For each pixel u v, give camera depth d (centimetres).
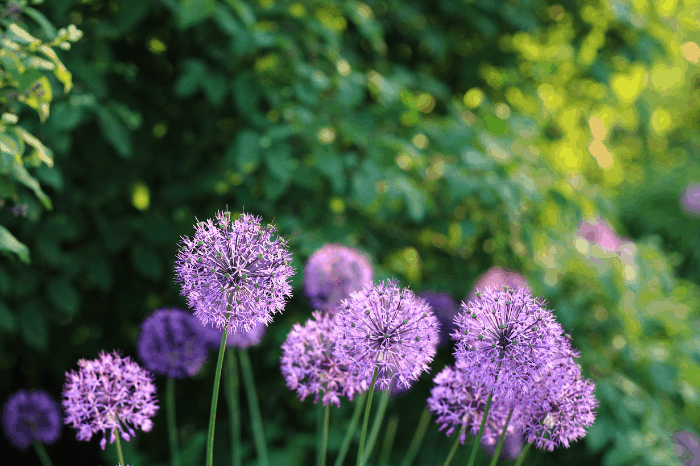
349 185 304
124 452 293
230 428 328
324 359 136
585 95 432
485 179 296
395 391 212
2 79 162
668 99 828
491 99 416
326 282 190
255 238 110
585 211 357
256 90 280
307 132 277
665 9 405
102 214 307
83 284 339
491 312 110
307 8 305
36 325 276
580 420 118
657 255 399
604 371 326
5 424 199
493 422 128
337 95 299
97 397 123
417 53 393
